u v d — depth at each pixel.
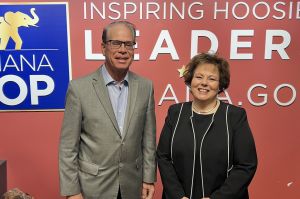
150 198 1.87
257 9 2.38
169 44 2.42
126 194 1.75
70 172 1.66
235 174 1.50
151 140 1.82
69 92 1.65
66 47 2.40
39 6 2.34
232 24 2.40
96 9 2.36
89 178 1.69
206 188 1.53
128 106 1.69
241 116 1.55
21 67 2.41
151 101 1.80
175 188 1.58
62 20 2.36
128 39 1.58
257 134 2.57
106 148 1.66
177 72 2.46
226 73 1.58
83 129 1.68
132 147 1.71
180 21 2.39
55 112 2.51
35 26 2.36
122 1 2.36
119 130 1.68
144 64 2.45
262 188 2.67
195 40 2.41
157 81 2.47
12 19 2.34
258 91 2.50
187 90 2.49
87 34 2.38
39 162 2.59
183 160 1.55
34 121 2.52
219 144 1.50
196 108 1.62
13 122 2.51
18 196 2.19
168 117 1.68
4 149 2.55
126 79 1.71
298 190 2.67
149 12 2.37
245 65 2.46
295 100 2.52
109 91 1.70
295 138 2.58
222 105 1.60
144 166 1.84
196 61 1.58
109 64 1.64
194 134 1.54
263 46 2.43
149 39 2.41
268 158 2.62
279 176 2.65
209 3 2.37
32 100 2.47
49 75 2.44
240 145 1.50
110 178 1.70
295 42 2.43
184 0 2.36
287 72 2.48
